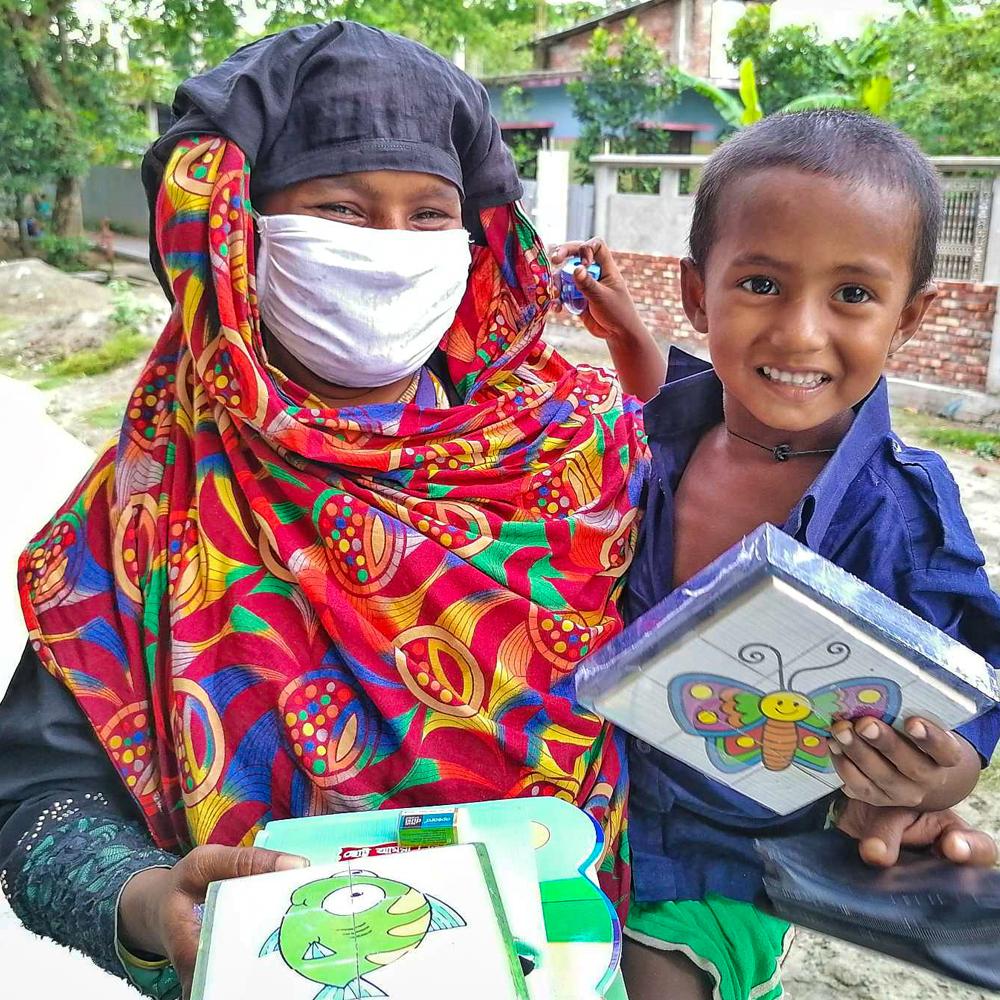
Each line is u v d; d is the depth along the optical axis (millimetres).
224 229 1370
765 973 1458
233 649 1354
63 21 14984
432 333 1568
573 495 1608
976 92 10406
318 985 833
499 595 1438
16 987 1902
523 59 21422
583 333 10281
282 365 1607
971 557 1273
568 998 932
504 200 1674
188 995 1044
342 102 1453
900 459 1344
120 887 1198
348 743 1353
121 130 16156
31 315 9711
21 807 1362
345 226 1475
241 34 15398
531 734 1417
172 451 1453
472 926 888
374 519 1415
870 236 1196
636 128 15266
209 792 1319
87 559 1437
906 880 1169
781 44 13914
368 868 977
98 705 1368
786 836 1344
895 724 1058
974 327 7629
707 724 1128
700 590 1043
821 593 983
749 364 1274
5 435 4039
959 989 2672
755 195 1233
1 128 14539
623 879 1443
